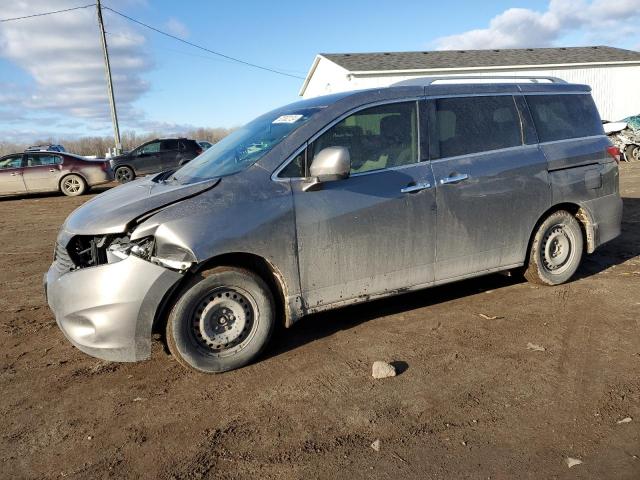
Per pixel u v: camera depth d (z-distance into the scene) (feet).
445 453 8.55
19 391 11.29
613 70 87.10
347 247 12.51
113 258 10.87
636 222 26.09
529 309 14.62
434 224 13.57
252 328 11.85
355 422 9.54
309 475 8.17
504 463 8.24
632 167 54.85
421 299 15.85
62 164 54.08
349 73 78.48
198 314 11.32
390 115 13.35
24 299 17.90
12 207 46.91
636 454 8.32
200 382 11.32
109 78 83.97
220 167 12.61
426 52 92.94
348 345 12.83
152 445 9.15
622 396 9.99
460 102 14.42
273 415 9.90
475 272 14.60
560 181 15.67
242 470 8.37
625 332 12.84
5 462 8.85
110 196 12.84
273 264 11.72
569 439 8.77
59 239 12.22
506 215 14.74
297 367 11.81
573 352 11.91
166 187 12.16
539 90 16.01
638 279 16.87
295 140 12.28
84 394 11.04
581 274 17.74
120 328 10.76
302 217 11.94
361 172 12.79
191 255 10.78
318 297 12.40
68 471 8.55
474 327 13.56
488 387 10.55
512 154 14.92
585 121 16.84
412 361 11.82
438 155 13.82
